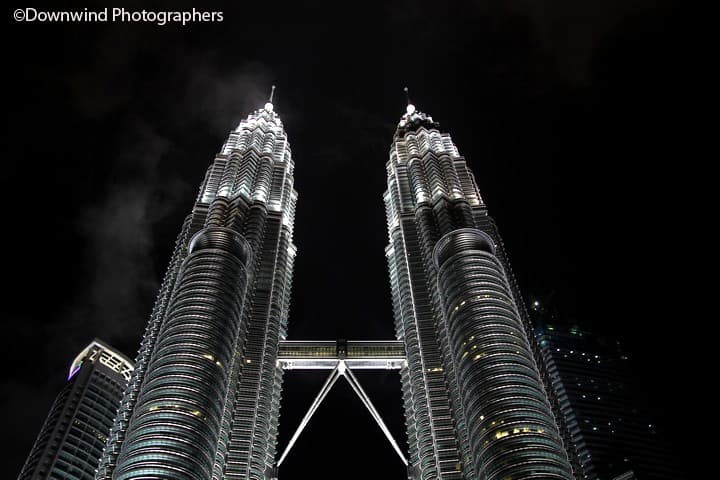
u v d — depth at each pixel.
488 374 170.12
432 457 184.38
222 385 172.50
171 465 149.50
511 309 191.00
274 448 192.62
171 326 181.25
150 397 163.12
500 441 156.38
